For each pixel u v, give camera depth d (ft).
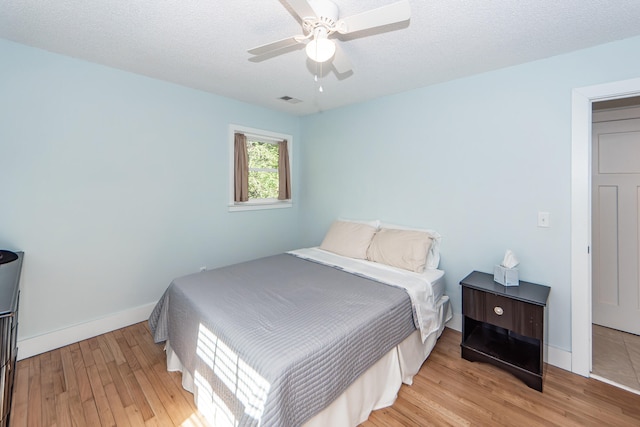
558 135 6.75
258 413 3.68
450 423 5.21
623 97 6.12
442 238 8.78
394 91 9.48
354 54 6.81
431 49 6.57
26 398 5.68
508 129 7.45
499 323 6.59
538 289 6.72
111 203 8.28
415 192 9.34
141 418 5.26
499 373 6.62
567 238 6.71
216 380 4.77
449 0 4.86
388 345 5.66
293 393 3.88
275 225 12.72
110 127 8.13
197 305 5.73
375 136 10.36
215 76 8.52
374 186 10.48
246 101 10.99
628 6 4.94
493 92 7.66
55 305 7.49
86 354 7.23
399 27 5.68
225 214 10.96
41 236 7.22
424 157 9.07
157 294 9.34
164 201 9.33
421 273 7.95
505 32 5.84
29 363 6.81
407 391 6.05
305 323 4.98
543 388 6.10
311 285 6.89
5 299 4.43
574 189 6.58
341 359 4.61
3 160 6.67
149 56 7.29
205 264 10.48
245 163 11.37
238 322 4.99
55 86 7.23
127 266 8.68
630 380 6.30
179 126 9.51
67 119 7.44
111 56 7.33
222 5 5.17
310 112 12.41
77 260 7.79
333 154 11.84
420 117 9.13
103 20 5.70
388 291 6.59
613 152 8.24
